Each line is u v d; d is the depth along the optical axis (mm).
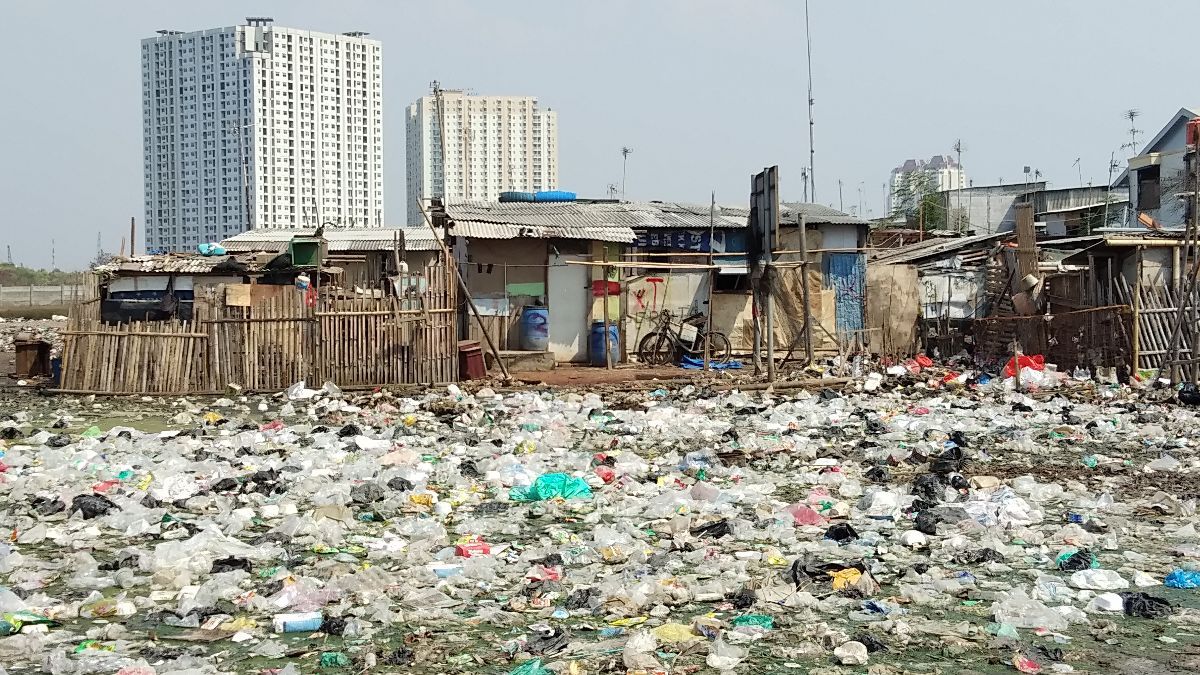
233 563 7938
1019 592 7195
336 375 19875
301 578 7473
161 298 22734
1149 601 6977
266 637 6566
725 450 13094
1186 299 20203
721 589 7395
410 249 33906
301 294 19797
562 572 7824
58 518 9578
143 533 9031
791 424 15297
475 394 19406
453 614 6965
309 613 6898
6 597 6965
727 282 26953
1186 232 22062
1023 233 25281
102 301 21859
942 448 13195
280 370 19656
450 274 20547
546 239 24859
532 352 23859
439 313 20391
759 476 11578
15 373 23375
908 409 16875
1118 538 8891
